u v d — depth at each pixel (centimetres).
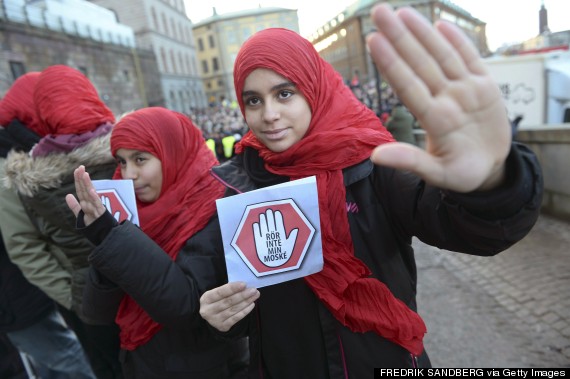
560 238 378
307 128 109
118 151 158
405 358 111
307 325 113
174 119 164
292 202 103
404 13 62
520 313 272
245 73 103
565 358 224
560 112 619
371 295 104
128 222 128
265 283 105
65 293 192
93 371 212
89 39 2577
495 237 78
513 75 654
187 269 128
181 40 4934
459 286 323
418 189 97
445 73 63
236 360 158
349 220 107
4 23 1781
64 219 166
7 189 181
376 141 105
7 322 204
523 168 72
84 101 190
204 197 152
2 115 191
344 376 108
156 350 143
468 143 65
